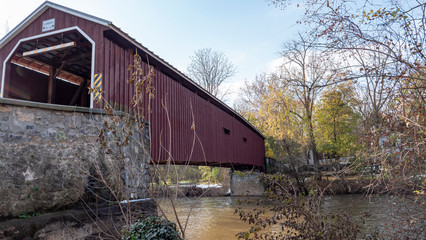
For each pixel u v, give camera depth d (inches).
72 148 203.3
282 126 747.4
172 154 349.1
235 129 609.3
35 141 187.6
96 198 205.6
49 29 293.3
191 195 733.3
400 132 142.1
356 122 689.6
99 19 266.5
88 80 413.4
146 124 281.7
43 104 193.0
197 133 428.1
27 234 162.7
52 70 351.3
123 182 218.5
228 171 836.0
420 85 148.9
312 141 720.3
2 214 165.5
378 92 167.8
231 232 340.8
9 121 178.5
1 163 170.7
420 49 146.5
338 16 160.4
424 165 142.3
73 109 207.2
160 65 349.7
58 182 192.1
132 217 174.9
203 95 475.8
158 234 149.4
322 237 153.9
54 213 181.2
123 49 302.8
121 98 280.2
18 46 304.5
